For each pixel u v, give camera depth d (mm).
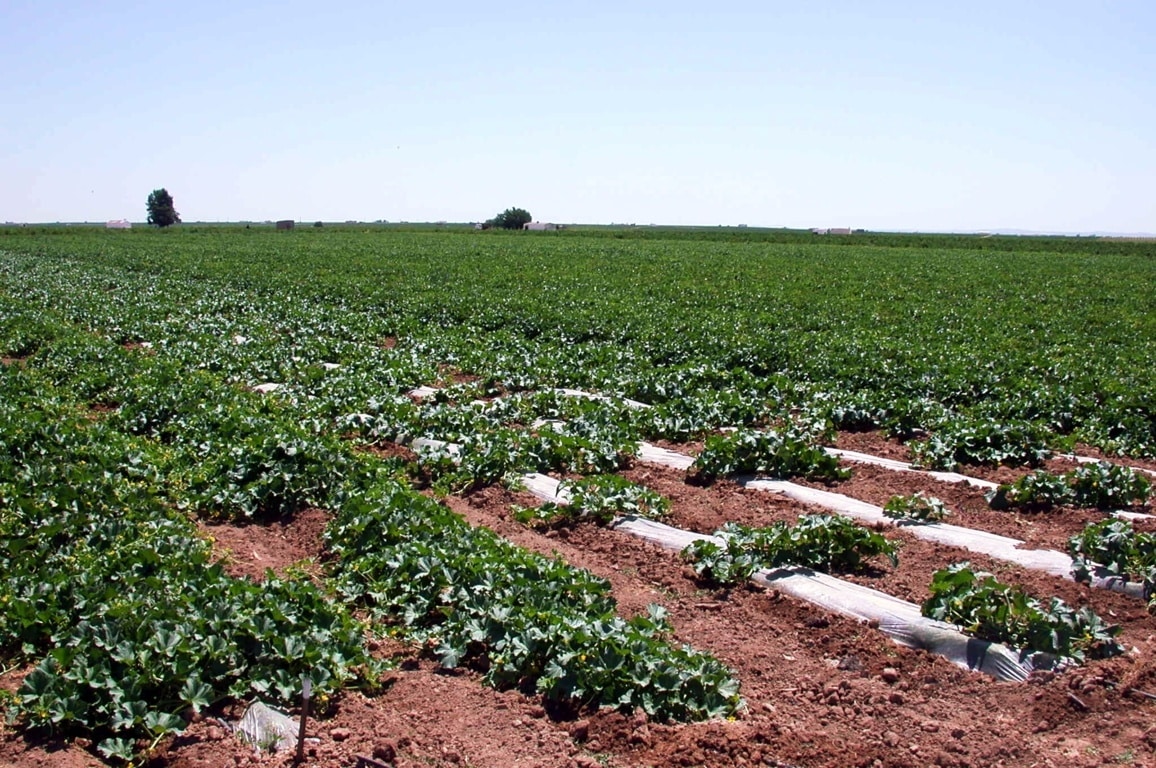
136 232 100562
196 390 16422
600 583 8398
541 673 7113
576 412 15461
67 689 6418
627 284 40719
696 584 9117
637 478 12586
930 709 6852
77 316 28453
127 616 7168
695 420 15023
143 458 12391
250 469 11750
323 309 30422
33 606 7566
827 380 18672
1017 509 11289
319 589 8727
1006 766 6133
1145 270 54281
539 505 11516
